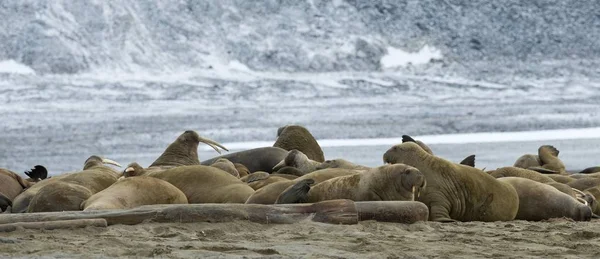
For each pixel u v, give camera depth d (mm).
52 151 158125
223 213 39250
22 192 52031
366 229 39375
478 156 115812
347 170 49438
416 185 43938
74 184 45625
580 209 48750
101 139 179500
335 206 40719
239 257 30875
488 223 45031
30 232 36406
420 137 167375
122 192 43312
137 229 37594
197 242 34500
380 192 44375
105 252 31750
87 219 37875
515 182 50156
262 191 46156
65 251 31938
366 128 194375
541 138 156500
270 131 190125
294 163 60531
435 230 40688
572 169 98125
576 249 35531
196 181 48844
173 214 38875
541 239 38406
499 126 195125
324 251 33125
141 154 147500
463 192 47469
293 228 38844
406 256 32125
